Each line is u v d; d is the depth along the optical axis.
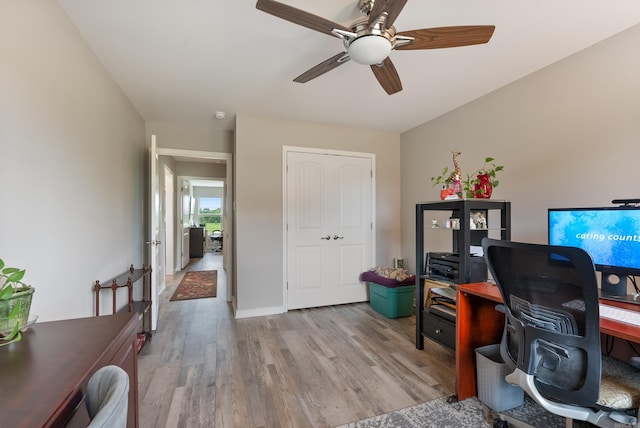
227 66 2.29
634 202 1.49
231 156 3.97
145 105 3.08
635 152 1.81
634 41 1.81
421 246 2.54
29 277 1.32
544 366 1.20
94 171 2.06
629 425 1.07
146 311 2.80
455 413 1.70
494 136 2.74
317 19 1.40
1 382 0.73
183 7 1.63
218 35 1.89
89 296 1.98
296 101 2.99
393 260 4.11
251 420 1.63
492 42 1.97
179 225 6.43
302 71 2.37
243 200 3.38
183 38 1.92
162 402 1.79
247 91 2.75
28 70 1.31
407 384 1.99
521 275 1.27
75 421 0.71
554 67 2.25
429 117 3.48
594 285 1.02
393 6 1.29
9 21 1.19
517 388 1.72
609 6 1.64
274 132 3.52
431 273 2.49
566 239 1.68
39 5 1.40
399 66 2.29
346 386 1.97
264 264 3.46
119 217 2.62
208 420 1.63
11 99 1.20
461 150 3.11
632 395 1.11
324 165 3.76
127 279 2.42
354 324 3.12
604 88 1.95
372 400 1.82
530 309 1.26
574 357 1.11
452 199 2.20
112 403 0.53
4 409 0.63
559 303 1.15
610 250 1.51
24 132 1.28
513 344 1.40
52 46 1.51
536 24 1.79
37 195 1.38
